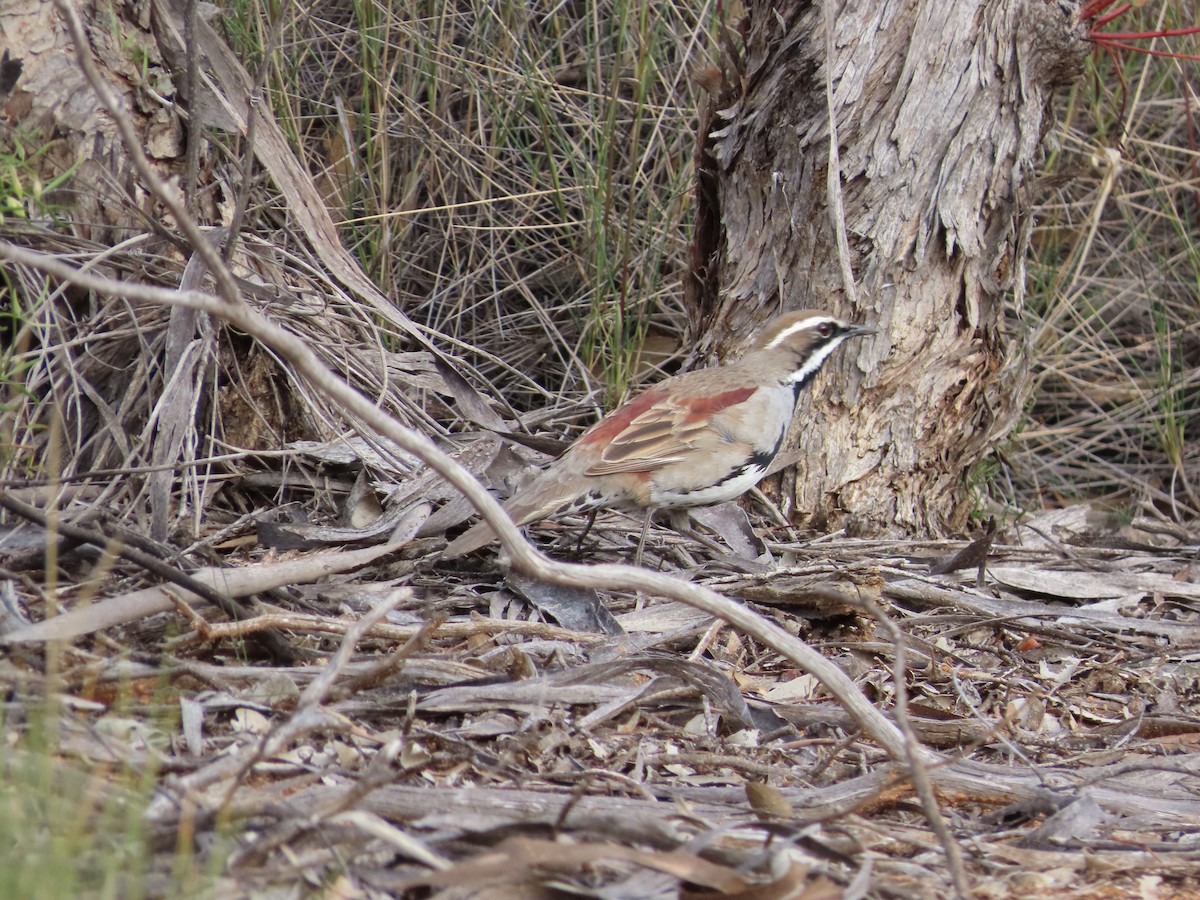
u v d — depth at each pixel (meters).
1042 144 12.83
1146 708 9.55
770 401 11.12
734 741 8.09
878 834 6.84
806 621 10.18
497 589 9.88
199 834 5.57
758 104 12.58
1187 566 12.80
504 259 16.44
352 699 7.41
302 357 6.00
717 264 13.15
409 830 6.04
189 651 7.74
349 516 10.48
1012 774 7.75
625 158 16.16
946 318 12.30
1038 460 17.38
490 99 15.78
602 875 5.87
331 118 15.38
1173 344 17.83
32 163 9.82
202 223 11.05
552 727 7.62
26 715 6.41
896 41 12.07
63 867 4.72
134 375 10.12
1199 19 17.41
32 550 8.23
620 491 10.57
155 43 10.70
